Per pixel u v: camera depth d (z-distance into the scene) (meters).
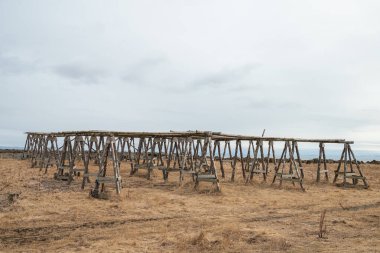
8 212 14.03
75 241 10.47
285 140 25.44
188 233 11.40
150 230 11.82
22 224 12.36
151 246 9.94
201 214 14.84
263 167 27.16
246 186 24.92
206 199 18.67
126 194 19.02
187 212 15.20
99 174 18.28
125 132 19.92
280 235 11.27
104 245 9.95
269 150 26.67
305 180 29.91
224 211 15.62
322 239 10.84
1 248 9.66
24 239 10.62
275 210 16.06
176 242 10.32
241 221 13.55
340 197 20.53
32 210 14.44
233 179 28.14
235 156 28.45
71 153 25.52
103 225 12.49
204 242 10.19
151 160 27.59
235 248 9.80
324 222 13.43
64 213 14.15
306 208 16.69
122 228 12.09
